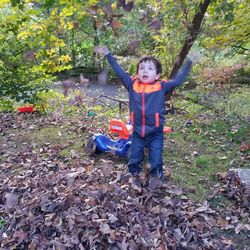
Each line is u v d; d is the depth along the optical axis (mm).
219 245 1600
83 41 7168
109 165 2182
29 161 2371
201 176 2135
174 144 2605
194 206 1831
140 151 1964
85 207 1736
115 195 1826
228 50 3324
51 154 2461
